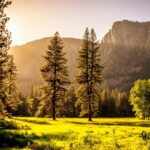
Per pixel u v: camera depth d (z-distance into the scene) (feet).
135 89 270.67
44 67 207.92
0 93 100.37
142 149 66.59
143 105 266.77
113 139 82.84
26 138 82.89
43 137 87.45
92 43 212.23
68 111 409.69
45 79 207.00
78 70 209.67
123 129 121.19
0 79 99.09
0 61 97.50
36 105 391.86
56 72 208.85
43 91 206.49
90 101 204.95
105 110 448.24
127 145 72.18
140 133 95.66
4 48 97.96
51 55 209.67
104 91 459.73
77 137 87.35
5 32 98.02
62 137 88.12
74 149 67.10
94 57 210.59
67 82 209.26
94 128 129.90
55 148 68.28
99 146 71.36
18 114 361.30
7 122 115.14
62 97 207.62
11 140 77.61
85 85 206.49
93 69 208.95
